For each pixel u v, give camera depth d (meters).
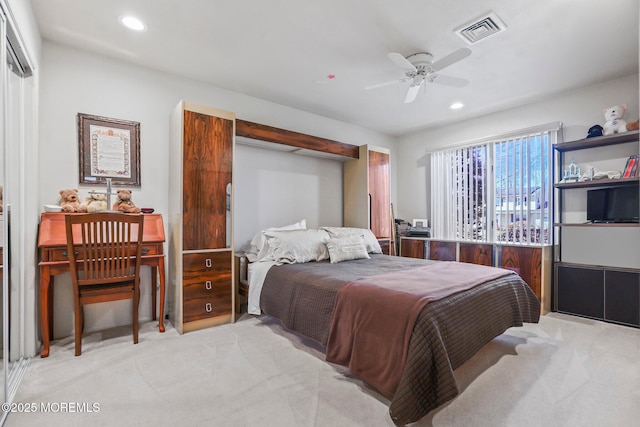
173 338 2.59
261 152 3.84
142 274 3.00
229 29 2.38
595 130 3.15
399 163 5.41
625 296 2.99
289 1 2.06
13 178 2.06
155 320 3.02
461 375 2.02
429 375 1.55
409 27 2.33
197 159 2.82
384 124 4.76
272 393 1.79
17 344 2.10
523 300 2.49
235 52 2.72
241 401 1.71
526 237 3.80
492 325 2.08
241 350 2.37
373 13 2.18
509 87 3.38
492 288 2.24
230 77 3.20
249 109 3.67
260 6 2.11
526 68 2.96
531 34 2.40
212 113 2.92
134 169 2.92
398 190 5.41
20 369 2.03
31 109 2.24
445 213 4.71
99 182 2.75
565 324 3.01
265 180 3.87
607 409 1.65
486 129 4.29
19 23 1.80
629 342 2.55
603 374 2.03
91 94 2.72
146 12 2.18
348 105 3.97
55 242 2.26
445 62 2.47
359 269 2.74
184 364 2.13
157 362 2.15
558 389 1.85
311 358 2.25
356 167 4.50
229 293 2.98
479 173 4.30
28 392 1.78
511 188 3.97
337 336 2.04
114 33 2.44
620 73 3.06
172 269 2.96
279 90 3.52
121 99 2.86
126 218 2.34
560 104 3.58
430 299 1.76
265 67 2.99
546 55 2.71
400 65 2.48
